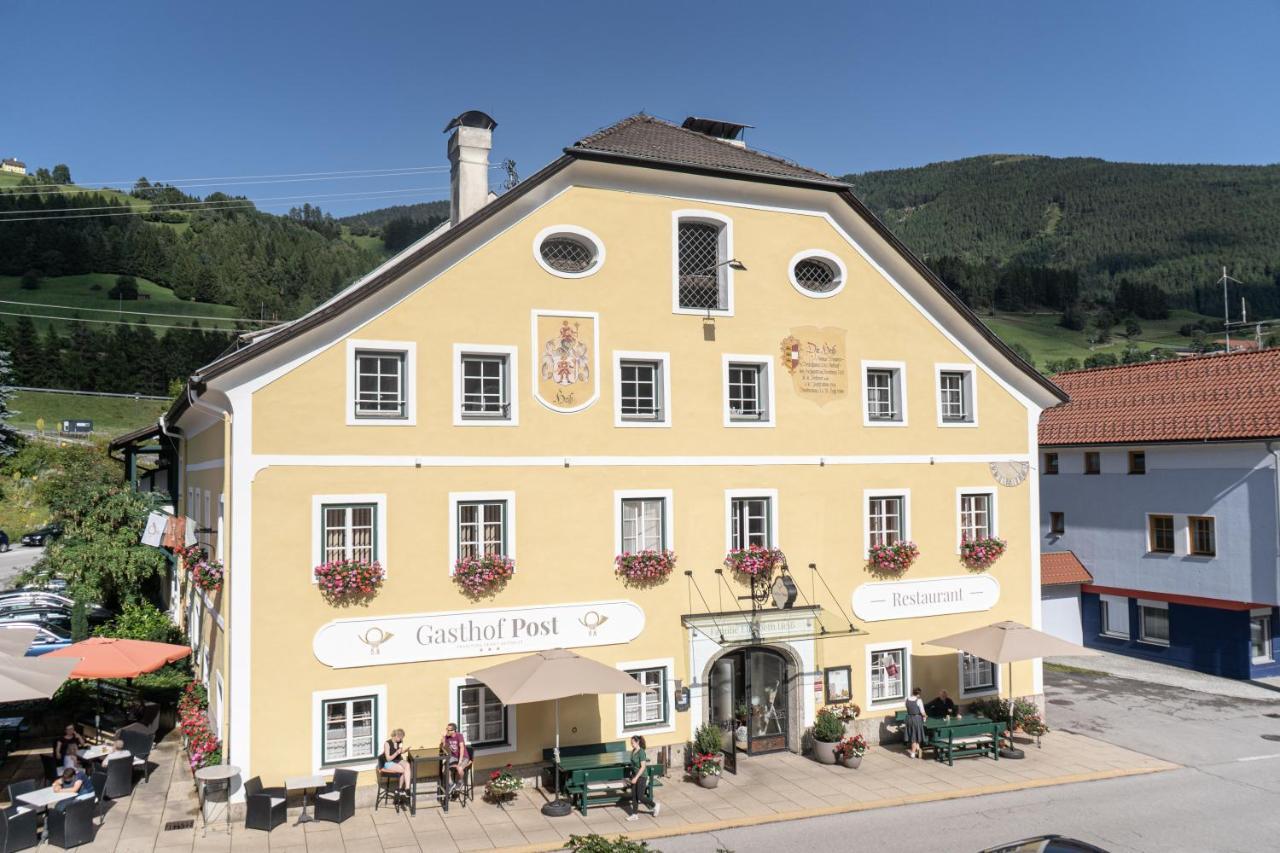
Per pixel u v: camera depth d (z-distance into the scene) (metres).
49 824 14.55
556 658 16.62
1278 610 27.86
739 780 18.44
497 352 17.70
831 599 20.33
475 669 17.22
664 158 19.03
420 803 16.50
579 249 18.88
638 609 18.56
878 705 20.81
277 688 15.90
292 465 16.16
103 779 16.19
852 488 20.73
